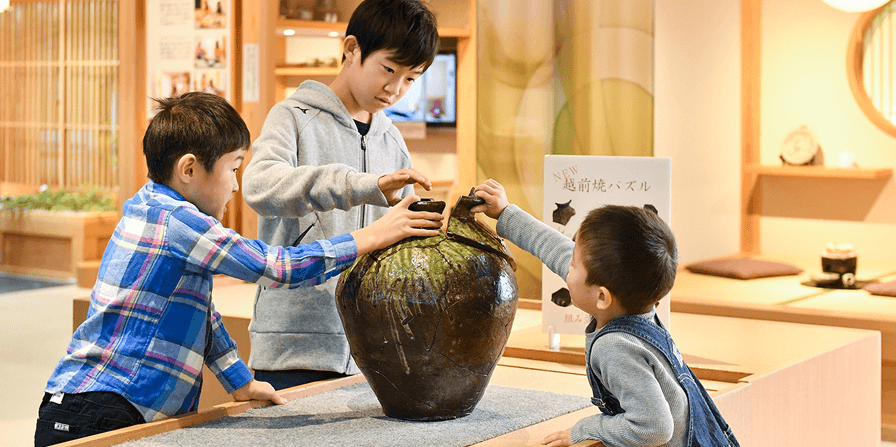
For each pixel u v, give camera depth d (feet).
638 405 3.71
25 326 16.69
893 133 15.84
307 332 5.35
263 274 4.03
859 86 16.19
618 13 12.38
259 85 13.12
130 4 16.78
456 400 4.21
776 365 5.67
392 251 4.18
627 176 6.05
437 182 18.26
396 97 5.30
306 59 15.34
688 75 15.06
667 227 4.12
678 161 14.96
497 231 4.89
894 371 10.24
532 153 12.48
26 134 28.35
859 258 16.35
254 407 4.53
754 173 17.15
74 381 4.07
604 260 3.98
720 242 16.61
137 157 17.10
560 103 12.43
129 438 3.87
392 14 5.01
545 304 6.16
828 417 6.30
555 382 5.32
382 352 4.12
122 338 4.09
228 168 4.35
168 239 4.09
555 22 12.35
